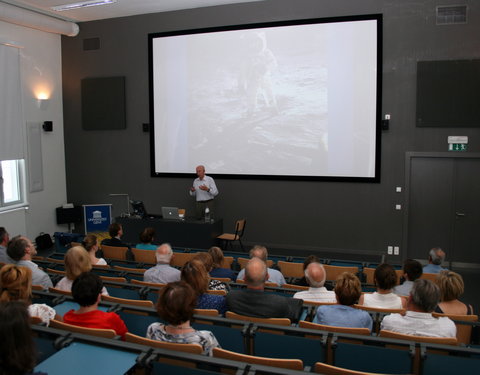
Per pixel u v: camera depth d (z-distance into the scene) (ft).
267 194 29.14
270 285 14.06
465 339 10.40
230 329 8.95
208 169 30.35
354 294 9.70
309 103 27.66
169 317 7.52
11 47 28.43
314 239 28.32
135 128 31.94
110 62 31.96
